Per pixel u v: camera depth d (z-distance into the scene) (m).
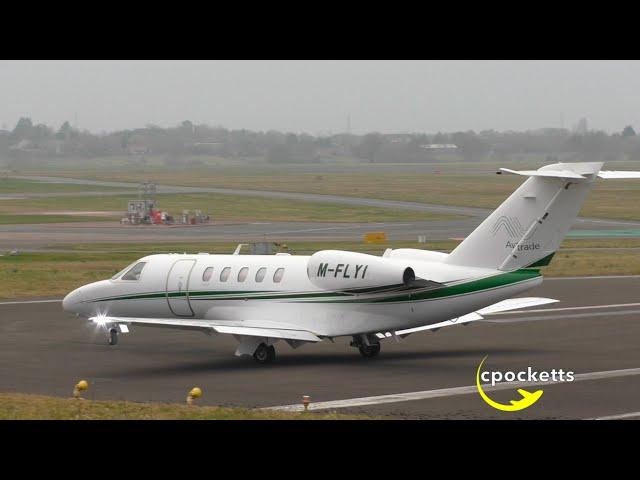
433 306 119.56
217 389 104.56
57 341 141.12
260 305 128.38
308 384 107.19
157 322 117.69
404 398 98.25
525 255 119.56
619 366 118.69
